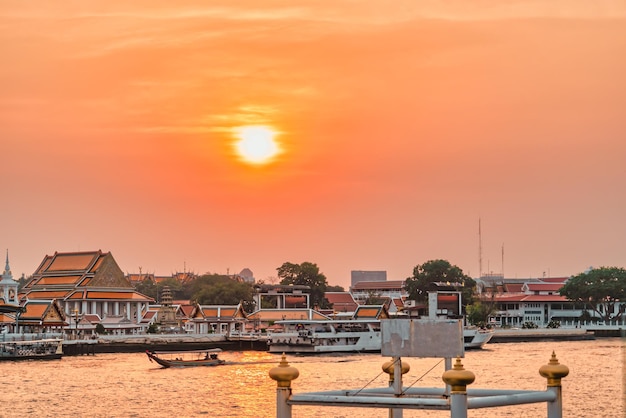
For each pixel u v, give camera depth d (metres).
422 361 148.50
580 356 163.00
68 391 106.06
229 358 169.62
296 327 196.00
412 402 26.11
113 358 168.50
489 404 26.55
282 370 27.59
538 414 73.00
